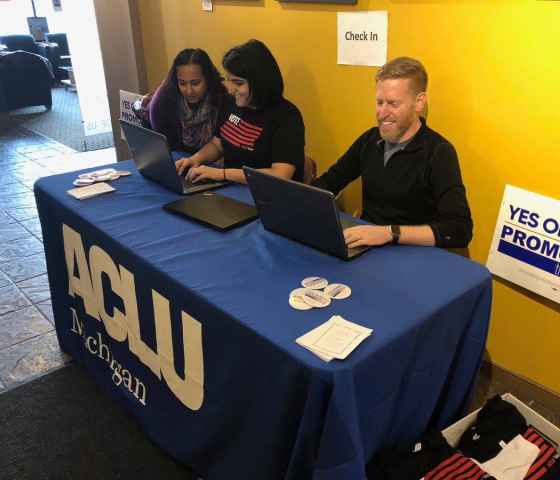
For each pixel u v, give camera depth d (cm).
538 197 171
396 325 117
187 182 204
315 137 240
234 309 122
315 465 111
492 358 206
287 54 237
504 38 165
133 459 170
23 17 911
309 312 121
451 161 163
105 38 336
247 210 174
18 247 315
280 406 115
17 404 194
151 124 263
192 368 142
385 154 176
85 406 193
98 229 166
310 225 144
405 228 153
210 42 276
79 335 206
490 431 152
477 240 194
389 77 159
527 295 186
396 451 139
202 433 146
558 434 150
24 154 501
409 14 186
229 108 224
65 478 164
